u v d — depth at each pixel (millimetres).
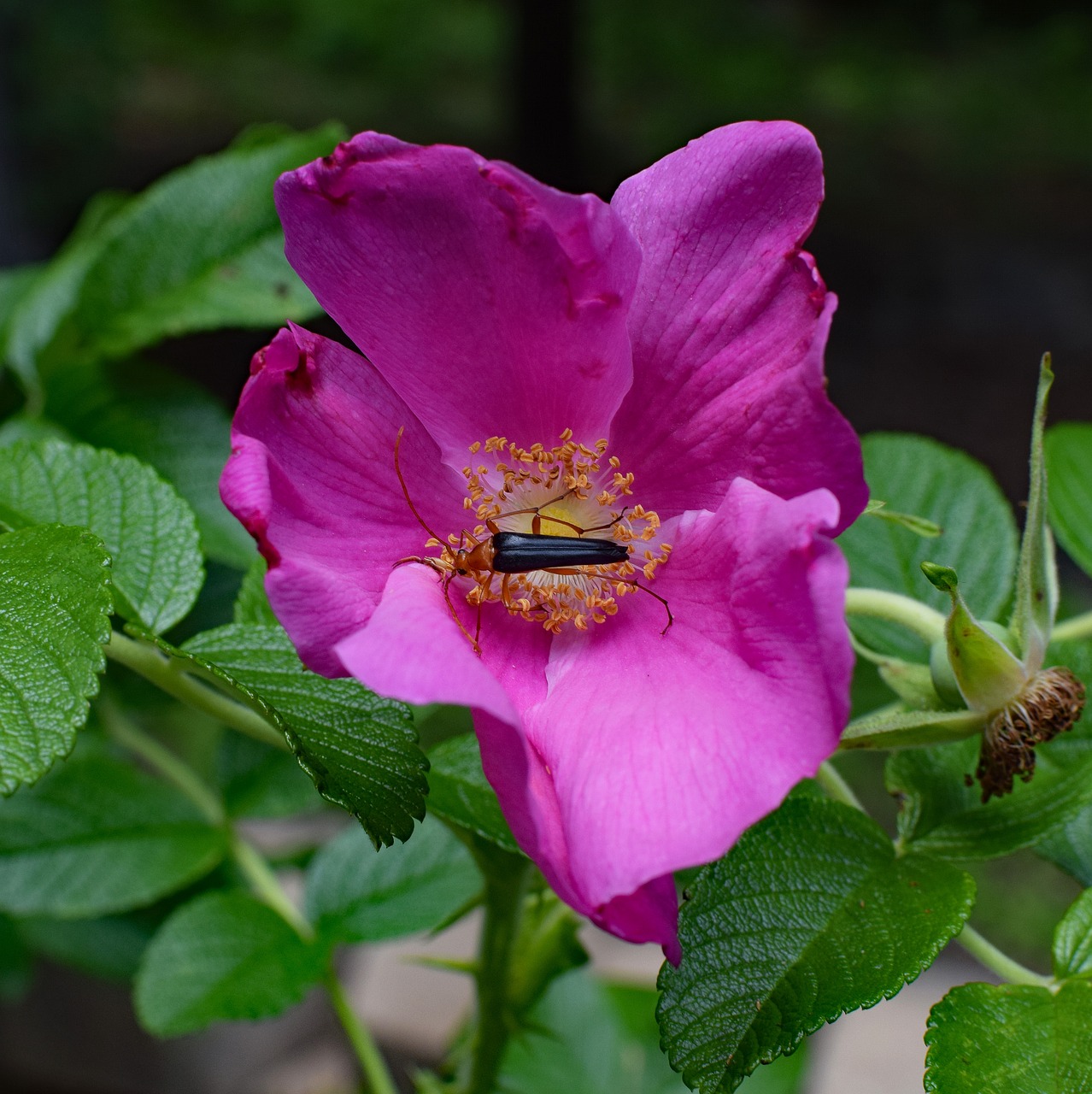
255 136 309
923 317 1484
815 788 237
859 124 1999
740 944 216
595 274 217
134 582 238
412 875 284
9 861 293
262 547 200
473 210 216
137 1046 572
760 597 203
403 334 222
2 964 367
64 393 294
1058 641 257
